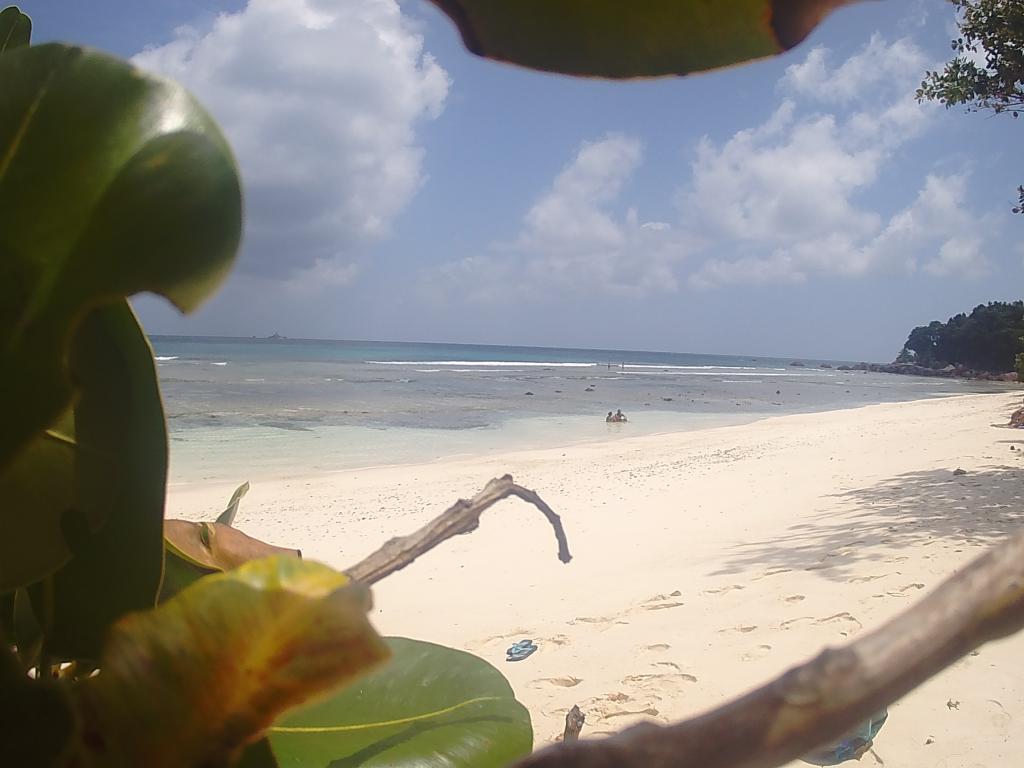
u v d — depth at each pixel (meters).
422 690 0.91
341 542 12.83
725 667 6.04
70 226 0.51
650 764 0.25
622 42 0.45
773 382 85.06
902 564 8.19
